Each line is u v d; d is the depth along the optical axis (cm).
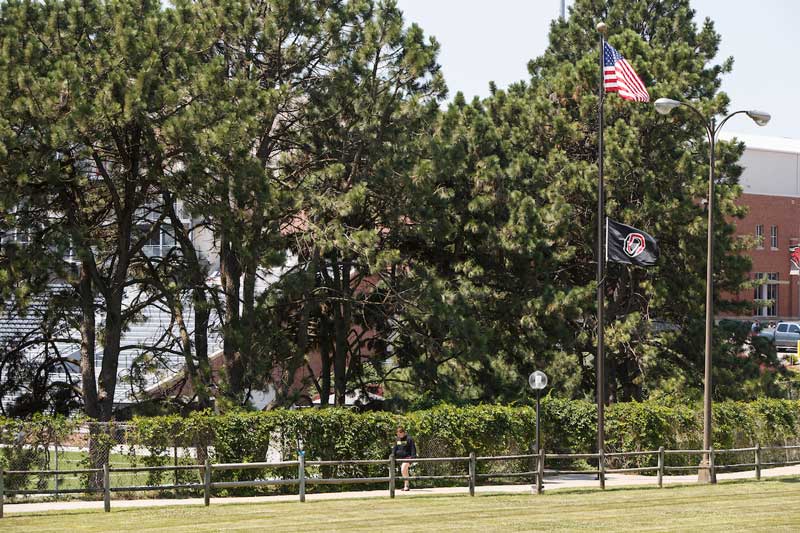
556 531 3181
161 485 3919
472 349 5766
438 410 5000
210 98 4956
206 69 4944
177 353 5444
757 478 5131
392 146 5772
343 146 5850
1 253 5088
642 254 5294
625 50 7069
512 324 6419
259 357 5459
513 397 6056
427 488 4672
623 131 6675
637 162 6656
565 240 6662
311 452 4644
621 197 6794
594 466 5631
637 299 7088
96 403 5297
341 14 5597
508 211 6431
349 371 6694
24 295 4856
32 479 4134
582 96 6912
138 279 5603
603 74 5403
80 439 4219
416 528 3225
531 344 6353
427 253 6531
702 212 6812
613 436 5603
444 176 5741
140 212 6175
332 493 4419
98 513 3578
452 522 3381
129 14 4934
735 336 7100
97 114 4531
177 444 4344
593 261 6881
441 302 5762
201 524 3288
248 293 5569
